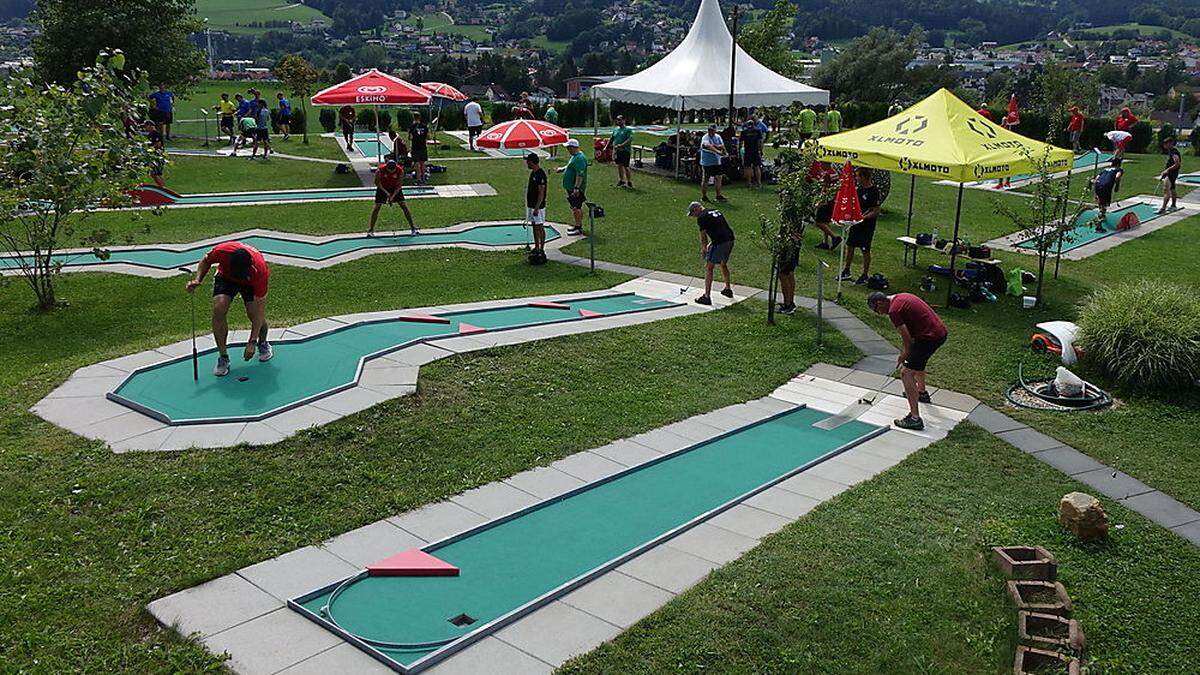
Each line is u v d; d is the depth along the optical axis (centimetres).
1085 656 596
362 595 622
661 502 791
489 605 614
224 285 957
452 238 1869
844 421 1012
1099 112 4153
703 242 1429
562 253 1758
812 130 2659
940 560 690
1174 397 1074
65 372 974
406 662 540
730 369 1153
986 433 980
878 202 1537
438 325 1210
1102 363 1136
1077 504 741
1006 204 2355
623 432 937
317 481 770
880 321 1369
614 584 636
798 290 1523
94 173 1252
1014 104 3281
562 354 1124
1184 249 1859
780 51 4122
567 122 4356
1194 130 3441
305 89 3903
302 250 1747
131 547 658
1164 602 662
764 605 609
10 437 811
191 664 533
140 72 1373
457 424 905
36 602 586
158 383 950
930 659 572
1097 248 1872
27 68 1272
